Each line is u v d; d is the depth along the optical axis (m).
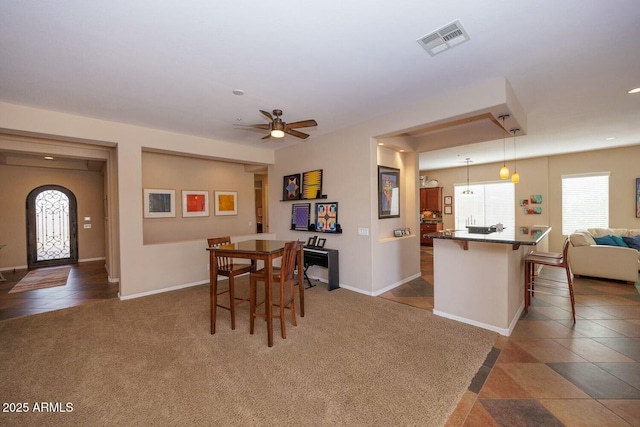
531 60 2.59
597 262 4.89
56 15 1.90
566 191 7.00
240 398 2.02
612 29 2.14
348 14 1.94
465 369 2.35
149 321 3.41
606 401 1.96
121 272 4.23
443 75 2.86
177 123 4.26
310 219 5.29
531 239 2.88
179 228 5.98
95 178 7.59
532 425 1.76
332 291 4.53
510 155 7.07
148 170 5.60
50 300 4.25
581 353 2.58
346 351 2.66
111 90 3.10
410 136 5.03
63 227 7.20
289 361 2.50
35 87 3.00
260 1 1.79
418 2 1.83
